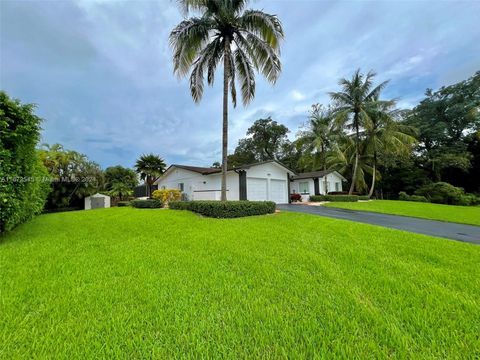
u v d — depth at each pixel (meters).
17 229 7.02
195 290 2.63
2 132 5.05
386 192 30.48
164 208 14.60
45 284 2.79
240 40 10.90
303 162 25.53
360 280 2.91
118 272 3.22
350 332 1.85
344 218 10.26
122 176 32.88
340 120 20.75
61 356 1.60
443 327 1.92
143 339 1.78
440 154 24.94
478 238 6.33
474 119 23.06
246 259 3.78
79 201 21.77
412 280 2.93
